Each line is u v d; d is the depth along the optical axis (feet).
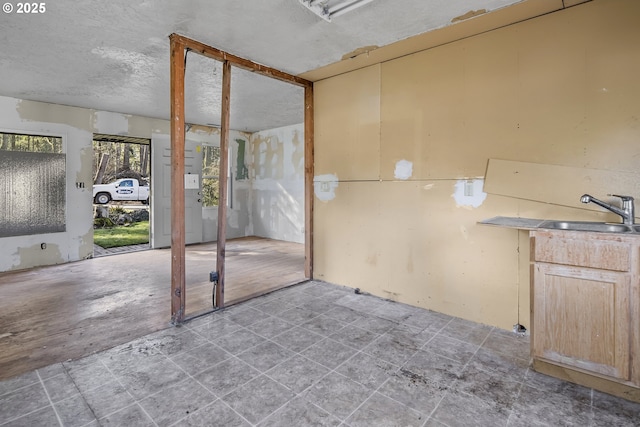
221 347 7.73
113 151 46.19
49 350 7.53
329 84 12.49
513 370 6.81
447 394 6.02
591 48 7.41
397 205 10.80
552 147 7.97
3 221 14.69
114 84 13.12
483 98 8.93
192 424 5.23
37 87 13.46
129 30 8.70
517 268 8.57
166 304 10.55
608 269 5.88
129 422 5.25
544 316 6.53
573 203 7.73
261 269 15.05
